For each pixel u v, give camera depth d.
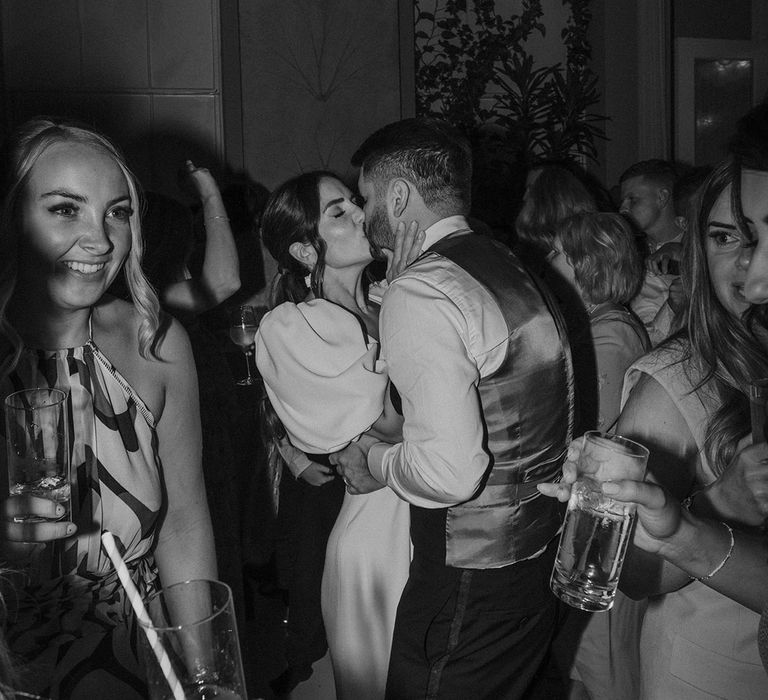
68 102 4.71
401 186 2.04
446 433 1.77
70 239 1.49
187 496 1.74
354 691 2.24
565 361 1.96
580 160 6.58
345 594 2.22
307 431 2.22
